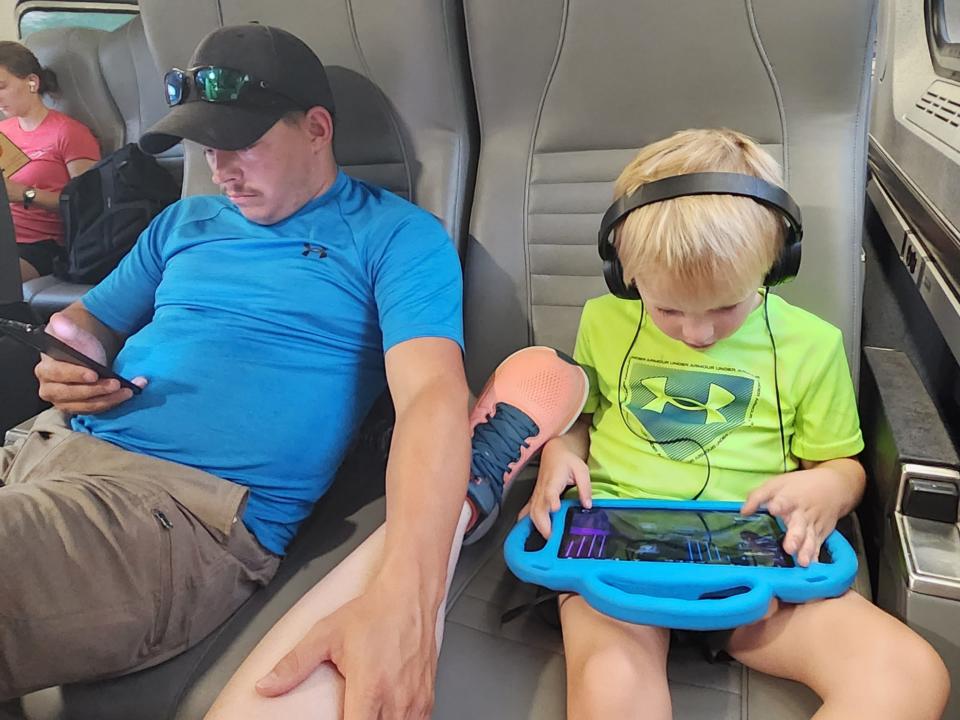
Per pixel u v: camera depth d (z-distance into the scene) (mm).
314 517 1164
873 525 957
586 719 747
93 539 860
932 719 702
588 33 1133
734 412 984
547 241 1223
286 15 1285
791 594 781
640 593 808
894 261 1541
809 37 1021
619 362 1058
